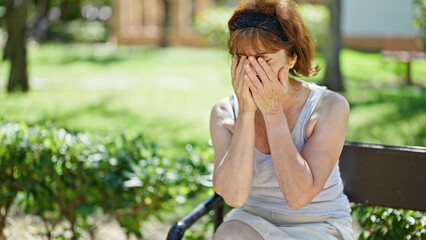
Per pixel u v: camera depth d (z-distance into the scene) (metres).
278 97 2.03
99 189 3.32
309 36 2.14
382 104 9.14
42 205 3.41
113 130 6.57
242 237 2.06
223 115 2.32
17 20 10.76
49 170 3.30
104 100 10.05
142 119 8.45
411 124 7.66
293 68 2.18
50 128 3.61
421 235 2.43
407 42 16.84
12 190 3.41
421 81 12.21
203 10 21.69
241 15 2.06
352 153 2.42
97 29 23.73
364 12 19.05
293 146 2.02
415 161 2.30
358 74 13.06
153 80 12.80
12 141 3.35
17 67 10.82
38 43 22.53
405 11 18.47
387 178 2.35
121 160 3.32
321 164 2.03
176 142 6.97
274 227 2.09
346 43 19.44
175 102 9.88
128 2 23.72
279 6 2.04
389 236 2.53
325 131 2.09
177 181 3.31
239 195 2.08
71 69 14.80
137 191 3.29
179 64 15.78
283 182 2.00
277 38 1.99
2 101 9.83
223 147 2.24
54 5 27.30
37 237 3.90
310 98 2.16
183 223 2.09
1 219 3.50
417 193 2.29
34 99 10.06
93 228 4.04
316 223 2.13
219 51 19.52
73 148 3.33
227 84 12.06
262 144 2.20
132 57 17.89
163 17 22.31
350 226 2.18
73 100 10.03
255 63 1.99
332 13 10.82
